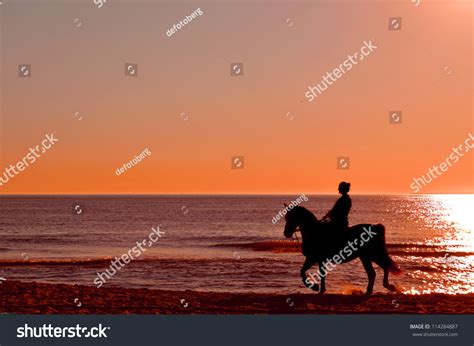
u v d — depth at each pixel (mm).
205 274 27344
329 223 15656
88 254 41375
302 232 15734
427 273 28391
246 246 47062
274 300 15125
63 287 17125
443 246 48406
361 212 128250
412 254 40531
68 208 143500
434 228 76375
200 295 16094
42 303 14453
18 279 26203
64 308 13953
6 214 110562
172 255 39031
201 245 48125
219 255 38812
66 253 42250
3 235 60344
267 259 34719
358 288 22234
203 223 81750
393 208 157250
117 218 96000
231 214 110562
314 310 13773
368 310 13781
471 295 16172
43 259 36281
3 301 14609
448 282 24984
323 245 15500
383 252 15711
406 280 25453
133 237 57750
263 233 63281
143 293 16344
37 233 63250
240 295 16078
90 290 16672
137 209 137375
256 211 124312
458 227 78875
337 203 15602
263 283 24266
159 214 111000
